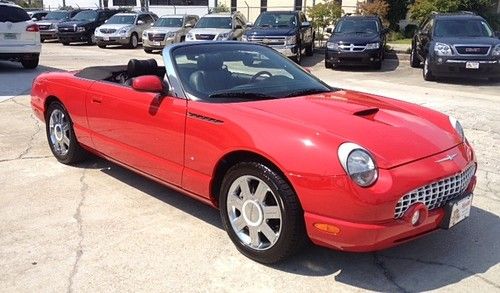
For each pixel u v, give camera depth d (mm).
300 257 3605
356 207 3004
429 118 3934
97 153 5176
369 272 3424
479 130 7422
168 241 3852
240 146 3426
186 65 4238
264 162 3369
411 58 17016
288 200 3232
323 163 3082
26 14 13703
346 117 3549
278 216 3328
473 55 12648
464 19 14117
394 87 12180
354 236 3049
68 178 5242
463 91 11664
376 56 15836
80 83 5148
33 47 13758
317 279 3334
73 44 25422
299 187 3148
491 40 12953
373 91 11406
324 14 23703
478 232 4023
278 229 3387
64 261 3539
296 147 3191
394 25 26156
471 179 3631
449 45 12844
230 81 4207
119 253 3656
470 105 9578
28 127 7398
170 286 3242
